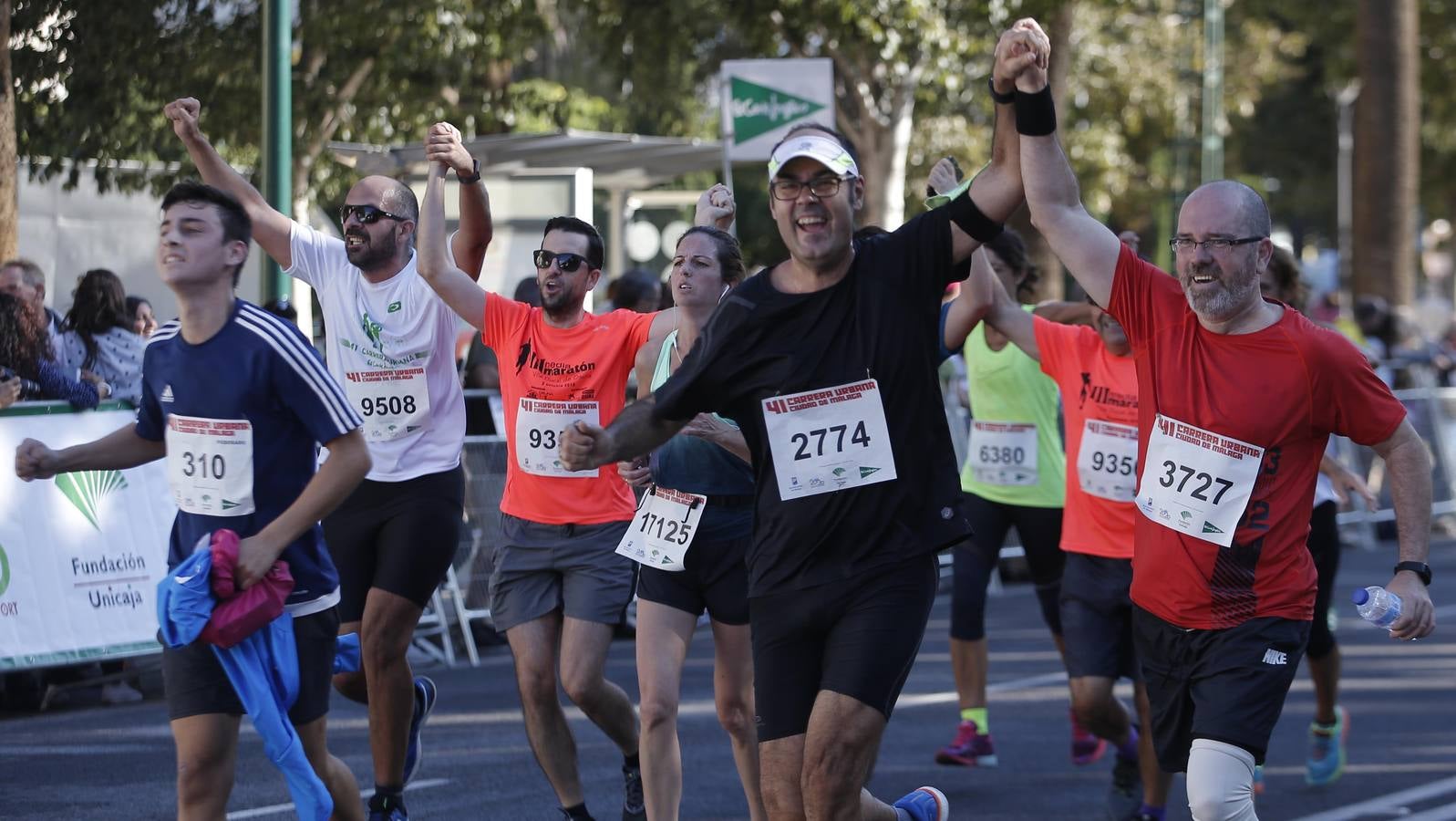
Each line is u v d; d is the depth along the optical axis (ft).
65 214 55.16
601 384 22.52
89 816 24.53
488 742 30.42
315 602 17.38
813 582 15.75
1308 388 16.98
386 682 22.56
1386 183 87.30
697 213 23.99
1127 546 24.53
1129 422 24.53
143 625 34.27
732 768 28.35
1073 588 24.80
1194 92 114.32
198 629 16.06
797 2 62.08
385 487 22.84
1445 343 93.56
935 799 18.83
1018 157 15.70
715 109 96.68
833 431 15.60
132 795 25.93
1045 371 25.31
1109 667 24.41
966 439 50.67
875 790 26.86
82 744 30.04
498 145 54.29
